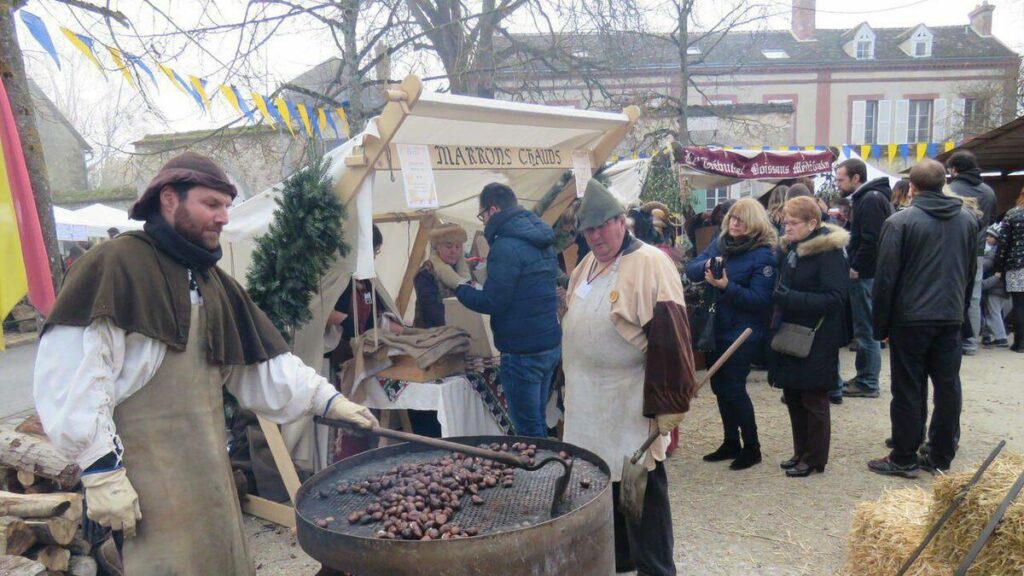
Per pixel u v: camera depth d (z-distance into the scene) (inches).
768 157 362.3
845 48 1151.0
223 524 79.1
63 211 578.9
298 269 138.7
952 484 94.8
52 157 861.2
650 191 317.4
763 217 164.4
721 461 180.1
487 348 165.9
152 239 75.7
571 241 199.8
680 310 105.3
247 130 412.2
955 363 155.9
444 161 150.3
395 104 128.6
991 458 92.7
